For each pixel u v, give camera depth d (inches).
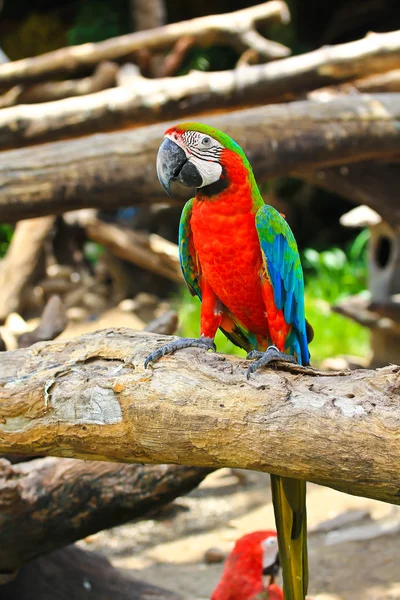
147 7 370.0
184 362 80.6
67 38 523.2
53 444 86.4
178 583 163.3
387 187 229.1
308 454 70.0
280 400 73.0
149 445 79.5
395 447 66.2
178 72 462.3
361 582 155.3
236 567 136.4
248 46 287.9
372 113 195.2
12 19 551.2
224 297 110.3
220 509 205.9
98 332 91.0
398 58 214.8
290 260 107.1
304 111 190.5
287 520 94.6
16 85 276.1
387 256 277.0
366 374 72.6
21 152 181.8
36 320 350.3
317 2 530.9
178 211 406.0
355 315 271.4
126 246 349.1
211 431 75.1
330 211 514.6
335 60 215.5
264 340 118.1
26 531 113.7
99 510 115.5
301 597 95.1
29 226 352.5
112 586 143.3
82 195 178.4
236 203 103.0
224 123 183.2
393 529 179.5
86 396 82.7
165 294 394.0
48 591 137.7
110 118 212.4
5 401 86.4
